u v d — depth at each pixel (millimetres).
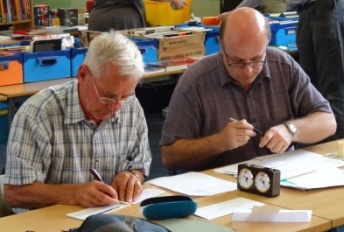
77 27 6879
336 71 4598
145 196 2332
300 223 2041
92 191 2246
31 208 2352
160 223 2033
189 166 2854
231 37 2742
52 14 7379
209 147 2744
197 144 2789
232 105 2908
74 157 2439
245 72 2789
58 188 2314
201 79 2902
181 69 4883
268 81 2955
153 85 6578
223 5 6949
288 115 2994
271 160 2727
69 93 2434
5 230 2021
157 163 5137
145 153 2617
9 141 2385
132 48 2279
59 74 4586
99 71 2258
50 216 2146
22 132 2361
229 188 2408
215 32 5348
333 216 2098
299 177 2492
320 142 3262
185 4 6363
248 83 2887
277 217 2055
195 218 2098
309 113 3035
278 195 2312
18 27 7562
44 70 4508
